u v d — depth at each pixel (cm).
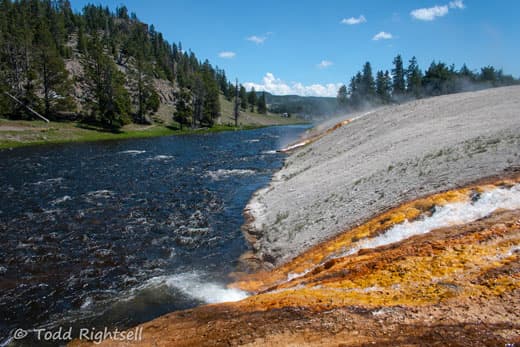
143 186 2881
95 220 2045
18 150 4844
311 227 1634
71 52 11956
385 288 854
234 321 872
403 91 11250
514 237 897
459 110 2952
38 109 7019
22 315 1138
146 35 18238
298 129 10656
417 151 2014
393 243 1130
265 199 2383
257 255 1587
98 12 18000
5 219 2033
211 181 3092
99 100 7631
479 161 1498
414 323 685
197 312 1022
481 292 738
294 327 765
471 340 591
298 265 1329
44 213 2147
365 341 652
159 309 1160
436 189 1398
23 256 1566
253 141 6631
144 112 8794
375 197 1603
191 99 10769
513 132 1703
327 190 2005
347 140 3569
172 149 5328
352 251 1210
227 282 1351
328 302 847
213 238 1798
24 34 7562
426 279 843
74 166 3738
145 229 1916
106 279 1378
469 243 930
